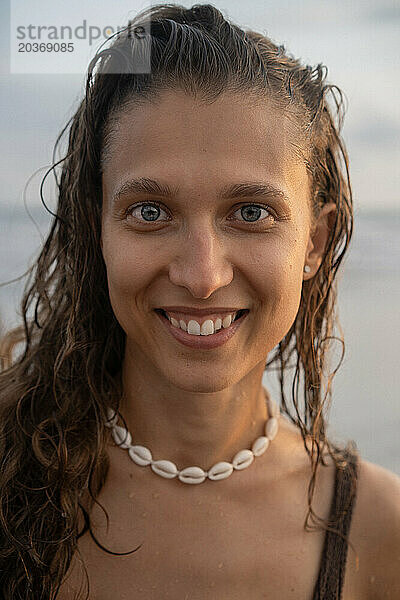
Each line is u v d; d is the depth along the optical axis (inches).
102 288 39.4
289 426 43.1
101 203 36.7
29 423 39.4
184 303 32.2
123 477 37.6
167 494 37.2
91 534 36.6
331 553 38.0
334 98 43.6
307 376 43.4
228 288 32.4
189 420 36.5
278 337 34.4
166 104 31.6
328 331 46.2
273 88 33.2
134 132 32.1
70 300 40.9
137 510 37.0
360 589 39.4
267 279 32.5
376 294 63.9
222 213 32.0
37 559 36.1
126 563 36.4
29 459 38.4
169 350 33.4
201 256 31.2
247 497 37.9
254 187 31.5
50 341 41.8
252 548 37.1
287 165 33.0
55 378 39.2
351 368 63.1
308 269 39.0
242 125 31.5
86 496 37.3
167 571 36.4
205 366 33.1
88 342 39.4
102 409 38.5
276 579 37.0
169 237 32.1
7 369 45.1
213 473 37.3
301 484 39.3
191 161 31.0
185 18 36.2
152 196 31.7
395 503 40.2
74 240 39.0
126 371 38.2
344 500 39.3
